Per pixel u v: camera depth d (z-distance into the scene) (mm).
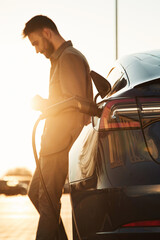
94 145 2467
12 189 34656
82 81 3416
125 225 2201
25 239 6262
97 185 2334
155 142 2248
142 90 2361
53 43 3602
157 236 2141
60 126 3295
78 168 2736
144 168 2219
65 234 3584
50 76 3639
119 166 2277
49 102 3355
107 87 2848
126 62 2943
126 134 2316
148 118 2299
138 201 2174
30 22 3637
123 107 2354
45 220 3270
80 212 2523
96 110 2604
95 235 2348
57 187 3309
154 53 2926
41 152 3342
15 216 10898
